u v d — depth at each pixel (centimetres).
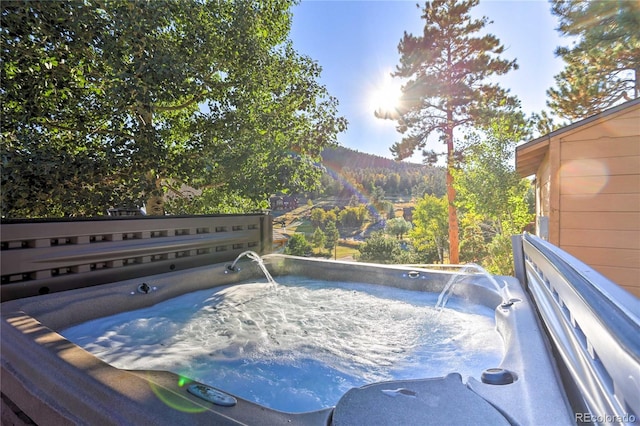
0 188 309
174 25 432
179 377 107
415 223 1552
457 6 962
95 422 84
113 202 376
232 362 164
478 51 987
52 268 211
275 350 178
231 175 470
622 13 533
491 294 219
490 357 157
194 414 79
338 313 239
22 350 120
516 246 230
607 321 64
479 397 94
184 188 543
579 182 362
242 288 298
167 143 466
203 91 453
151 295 250
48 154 335
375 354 172
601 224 353
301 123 552
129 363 160
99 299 220
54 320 194
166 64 367
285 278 343
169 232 283
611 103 780
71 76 366
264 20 502
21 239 198
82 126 393
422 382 105
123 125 399
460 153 938
